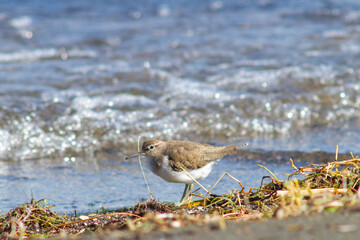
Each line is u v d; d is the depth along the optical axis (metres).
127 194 9.72
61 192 9.80
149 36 23.14
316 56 20.25
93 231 7.32
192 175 9.06
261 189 7.85
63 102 15.00
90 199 9.39
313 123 14.82
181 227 5.21
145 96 15.91
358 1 29.33
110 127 13.82
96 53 20.86
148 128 13.95
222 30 24.36
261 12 27.98
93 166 11.68
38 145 12.77
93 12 27.08
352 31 24.34
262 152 12.18
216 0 29.98
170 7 28.48
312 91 16.70
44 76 17.62
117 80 17.30
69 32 23.48
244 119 14.66
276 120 14.80
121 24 25.19
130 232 5.33
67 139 13.15
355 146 12.48
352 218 4.96
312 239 4.37
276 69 18.47
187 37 23.02
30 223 7.57
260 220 5.37
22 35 22.75
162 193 9.80
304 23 25.86
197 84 17.03
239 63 19.33
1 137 12.74
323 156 11.69
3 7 26.52
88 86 16.62
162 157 9.09
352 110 15.63
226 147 9.33
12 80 17.02
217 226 5.04
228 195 8.33
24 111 14.04
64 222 7.76
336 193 7.00
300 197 6.26
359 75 17.91
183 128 14.12
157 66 18.94
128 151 12.88
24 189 9.95
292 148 12.49
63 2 28.27
